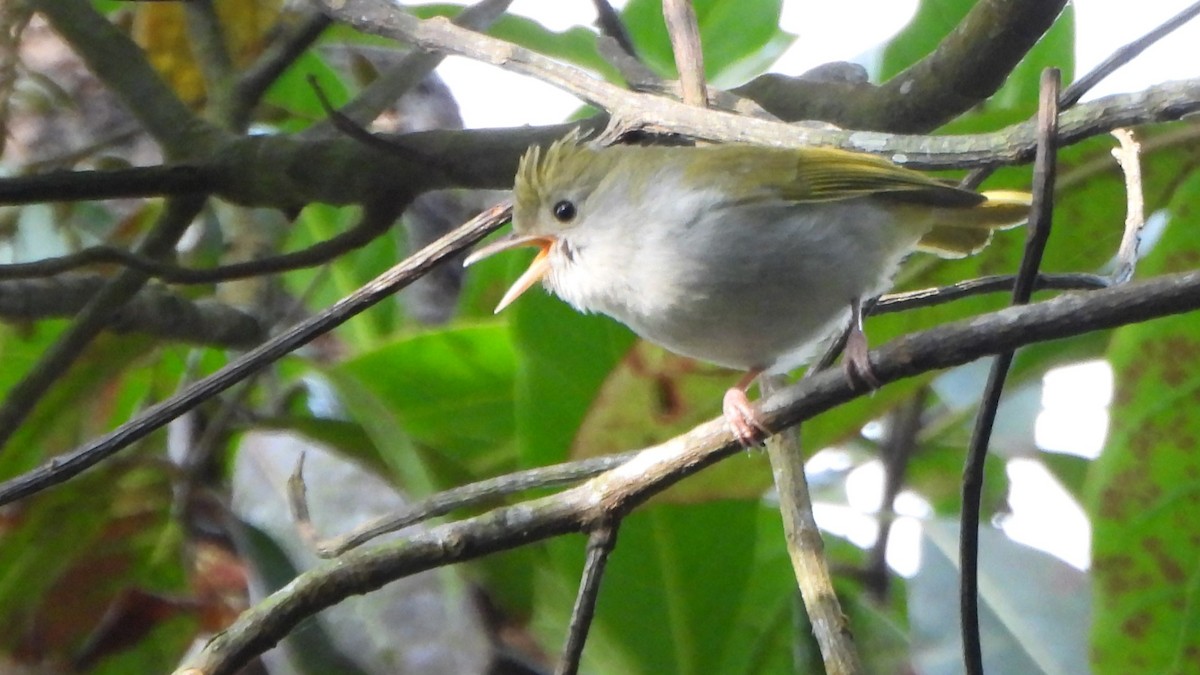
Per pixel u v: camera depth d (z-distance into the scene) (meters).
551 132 3.79
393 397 3.79
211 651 3.66
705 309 3.75
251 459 3.76
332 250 3.76
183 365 3.84
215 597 3.77
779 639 3.77
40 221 3.84
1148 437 3.72
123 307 3.78
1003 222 3.76
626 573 3.74
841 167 3.75
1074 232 3.76
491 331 3.78
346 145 3.76
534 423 3.75
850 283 3.75
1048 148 3.66
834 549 3.81
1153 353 3.72
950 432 3.83
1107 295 3.65
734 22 3.86
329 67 3.88
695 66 3.74
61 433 3.81
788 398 3.67
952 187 3.75
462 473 3.78
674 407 3.75
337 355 3.85
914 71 3.75
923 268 3.78
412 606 3.72
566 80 3.72
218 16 3.81
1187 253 3.73
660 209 3.75
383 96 3.79
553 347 3.75
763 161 3.75
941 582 3.76
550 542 3.75
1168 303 3.64
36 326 3.82
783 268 3.75
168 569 3.77
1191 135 3.75
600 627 3.74
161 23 3.83
